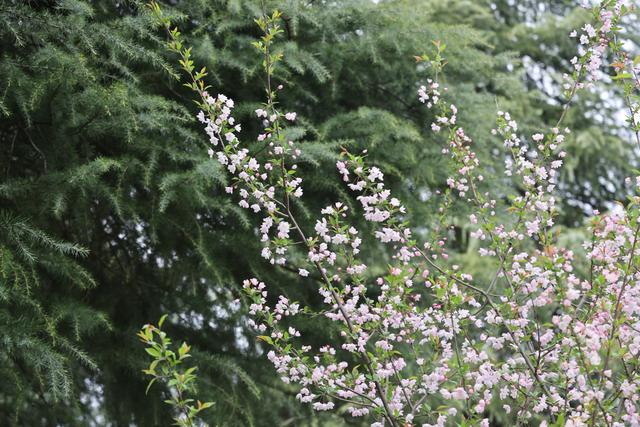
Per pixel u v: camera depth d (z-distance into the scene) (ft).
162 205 10.82
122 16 12.33
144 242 13.20
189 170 11.43
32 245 10.29
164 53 12.16
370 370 7.73
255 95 13.44
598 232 7.49
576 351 7.03
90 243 12.90
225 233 12.89
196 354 12.47
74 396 11.96
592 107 26.73
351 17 13.67
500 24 27.17
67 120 11.16
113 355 12.42
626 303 7.08
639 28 24.26
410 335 8.23
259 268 12.80
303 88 13.56
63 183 10.70
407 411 11.48
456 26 14.49
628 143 26.84
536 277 7.72
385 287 7.98
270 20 8.14
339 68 13.34
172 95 12.94
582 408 7.00
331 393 7.84
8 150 11.97
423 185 14.10
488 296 7.61
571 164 24.75
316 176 12.82
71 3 10.37
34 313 10.64
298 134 11.70
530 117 20.72
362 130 13.01
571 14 26.63
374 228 11.64
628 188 27.22
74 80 10.43
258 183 7.70
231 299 13.37
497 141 14.76
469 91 14.73
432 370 8.10
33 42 10.84
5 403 13.06
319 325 13.03
